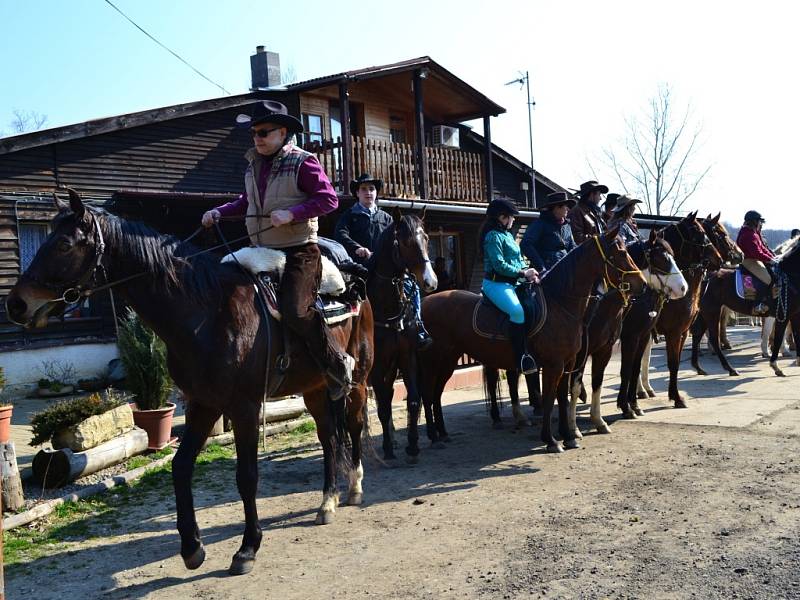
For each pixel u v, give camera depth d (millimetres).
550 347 6895
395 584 4012
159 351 7328
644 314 8250
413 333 6984
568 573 4016
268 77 17750
